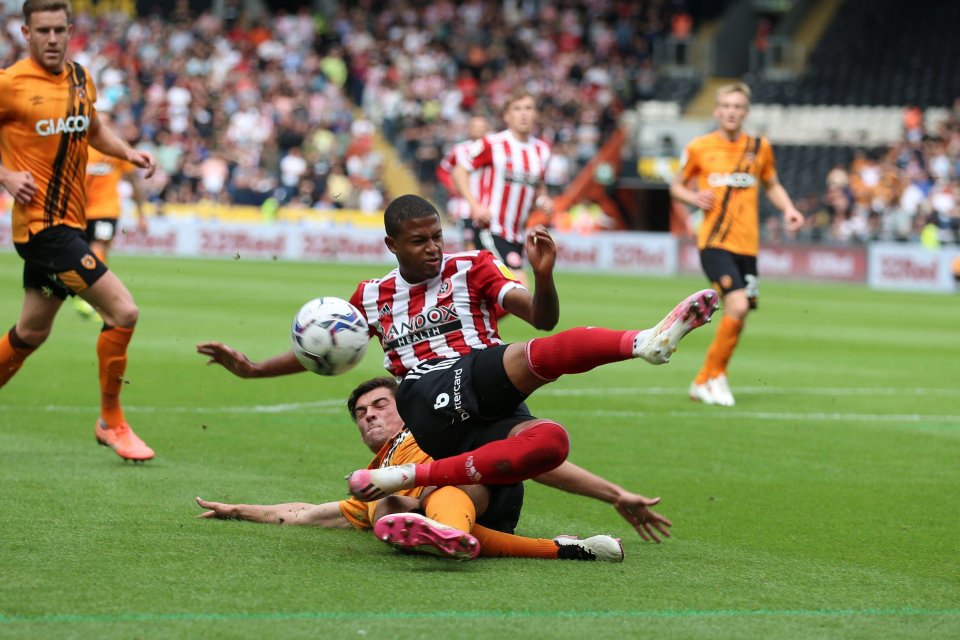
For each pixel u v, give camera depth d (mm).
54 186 22688
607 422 30750
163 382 35406
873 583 15961
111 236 46906
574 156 120688
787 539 18750
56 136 22578
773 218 112938
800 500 21875
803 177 121125
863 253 100750
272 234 111375
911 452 27328
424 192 121125
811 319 65875
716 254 35562
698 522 19922
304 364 17797
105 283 22891
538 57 137625
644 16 141625
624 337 15289
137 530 17766
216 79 129500
